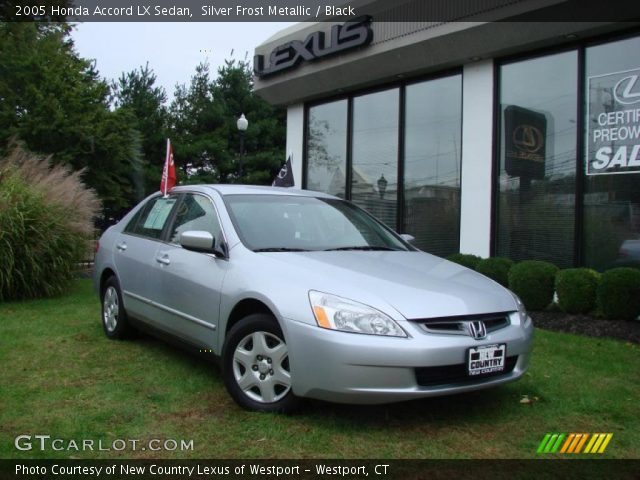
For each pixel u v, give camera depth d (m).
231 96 30.55
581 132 8.02
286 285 3.64
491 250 8.93
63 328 6.23
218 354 4.09
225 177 29.69
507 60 8.88
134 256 5.32
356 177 11.22
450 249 9.60
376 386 3.24
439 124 9.86
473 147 9.20
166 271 4.71
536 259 8.48
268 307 3.63
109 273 5.93
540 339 6.04
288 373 3.55
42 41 19.59
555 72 8.37
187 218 4.93
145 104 29.75
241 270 3.98
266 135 30.14
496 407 3.95
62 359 4.96
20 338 5.73
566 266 8.15
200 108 30.78
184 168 30.16
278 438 3.34
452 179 9.62
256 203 4.72
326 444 3.29
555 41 8.16
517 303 3.97
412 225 10.19
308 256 4.07
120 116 19.34
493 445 3.34
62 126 17.55
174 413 3.71
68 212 9.04
